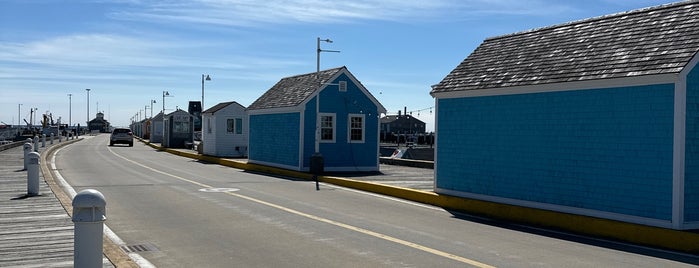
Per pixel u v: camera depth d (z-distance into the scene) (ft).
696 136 35.40
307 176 74.02
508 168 46.34
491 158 47.88
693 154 35.27
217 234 34.30
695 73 35.27
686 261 29.12
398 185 58.90
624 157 37.83
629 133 37.52
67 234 32.01
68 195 50.57
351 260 27.73
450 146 52.11
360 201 50.47
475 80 50.11
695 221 35.35
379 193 57.21
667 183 35.22
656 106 35.96
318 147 80.53
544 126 43.42
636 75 36.55
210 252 29.53
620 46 40.88
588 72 40.27
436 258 28.25
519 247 31.53
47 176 66.85
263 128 94.02
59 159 106.93
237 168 93.86
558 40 47.50
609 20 45.19
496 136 47.50
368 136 85.20
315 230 35.60
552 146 42.75
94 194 18.01
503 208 43.70
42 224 35.01
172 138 164.66
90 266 17.88
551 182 42.75
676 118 34.76
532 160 44.32
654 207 35.96
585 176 40.32
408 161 93.81
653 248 32.71
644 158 36.60
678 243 32.68
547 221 40.45
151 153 140.46
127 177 71.51
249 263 27.22
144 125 290.76
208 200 49.67
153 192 55.47
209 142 124.26
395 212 44.16
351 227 36.73
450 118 52.24
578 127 40.88
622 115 37.99
